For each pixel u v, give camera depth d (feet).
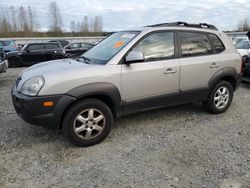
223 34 18.17
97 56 14.98
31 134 14.90
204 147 13.32
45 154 12.67
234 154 12.60
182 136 14.62
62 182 10.49
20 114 13.02
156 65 14.76
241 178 10.65
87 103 13.03
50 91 12.28
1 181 10.55
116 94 13.70
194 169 11.32
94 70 13.19
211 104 17.57
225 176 10.79
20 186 10.25
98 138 13.60
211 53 17.16
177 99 15.97
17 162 11.95
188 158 12.23
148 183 10.37
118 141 14.03
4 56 32.35
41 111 12.30
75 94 12.62
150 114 17.97
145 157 12.34
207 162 11.87
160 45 15.17
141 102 14.66
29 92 12.43
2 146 13.46
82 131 13.20
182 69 15.64
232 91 18.47
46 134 14.88
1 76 37.01
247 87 27.07
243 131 15.37
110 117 13.79
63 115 12.91
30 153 12.76
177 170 11.25
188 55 16.12
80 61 15.02
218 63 17.15
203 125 16.22
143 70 14.33
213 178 10.66
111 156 12.46
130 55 13.66
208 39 17.16
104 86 13.24
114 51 14.44
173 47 15.61
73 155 12.58
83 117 13.15
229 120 17.10
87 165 11.70
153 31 15.01
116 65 13.73
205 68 16.57
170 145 13.53
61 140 14.16
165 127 15.88
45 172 11.18
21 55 50.39
